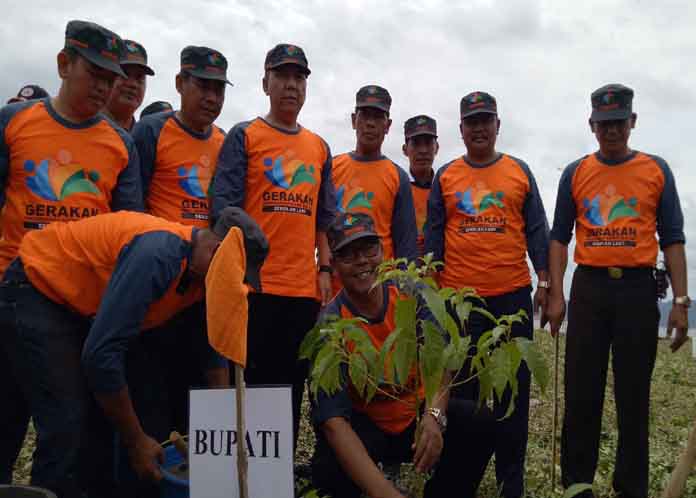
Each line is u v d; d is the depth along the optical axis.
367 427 3.22
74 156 3.24
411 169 5.89
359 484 2.80
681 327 4.23
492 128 4.57
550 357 9.72
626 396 4.18
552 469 4.39
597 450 4.29
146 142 4.12
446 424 3.13
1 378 3.01
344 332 2.64
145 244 2.67
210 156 4.28
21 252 2.84
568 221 4.55
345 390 2.94
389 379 2.72
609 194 4.27
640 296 4.16
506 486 4.06
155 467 2.76
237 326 2.18
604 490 4.39
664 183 4.22
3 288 2.83
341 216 3.10
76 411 2.75
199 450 2.38
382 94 4.80
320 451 3.21
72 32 3.15
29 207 3.18
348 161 4.91
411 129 5.79
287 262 4.07
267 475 2.32
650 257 4.17
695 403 7.56
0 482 3.11
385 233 4.83
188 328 3.27
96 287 2.79
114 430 3.18
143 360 3.20
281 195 4.10
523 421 4.08
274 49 4.23
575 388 4.26
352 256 3.03
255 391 2.33
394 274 2.44
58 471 2.71
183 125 4.22
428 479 3.47
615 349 4.20
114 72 3.19
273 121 4.24
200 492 2.37
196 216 4.16
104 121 3.39
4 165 3.20
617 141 4.26
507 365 2.31
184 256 2.71
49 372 2.73
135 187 3.53
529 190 4.55
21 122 3.20
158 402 3.23
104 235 2.77
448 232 4.64
